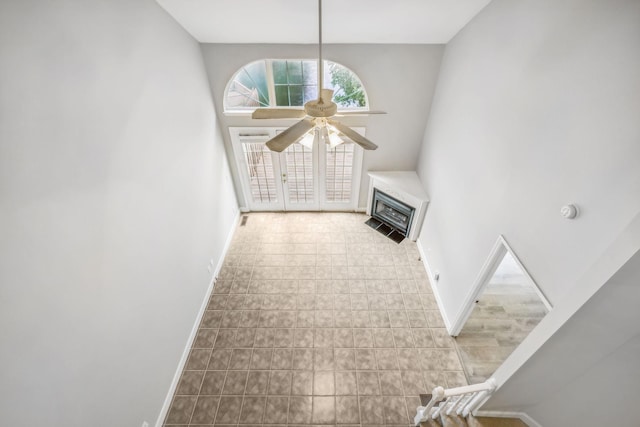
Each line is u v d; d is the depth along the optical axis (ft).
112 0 7.34
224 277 15.70
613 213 5.40
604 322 6.05
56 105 5.77
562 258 6.69
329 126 7.83
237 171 18.17
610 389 6.98
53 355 5.80
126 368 8.21
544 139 7.23
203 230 13.70
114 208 7.54
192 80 12.48
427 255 16.07
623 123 5.21
